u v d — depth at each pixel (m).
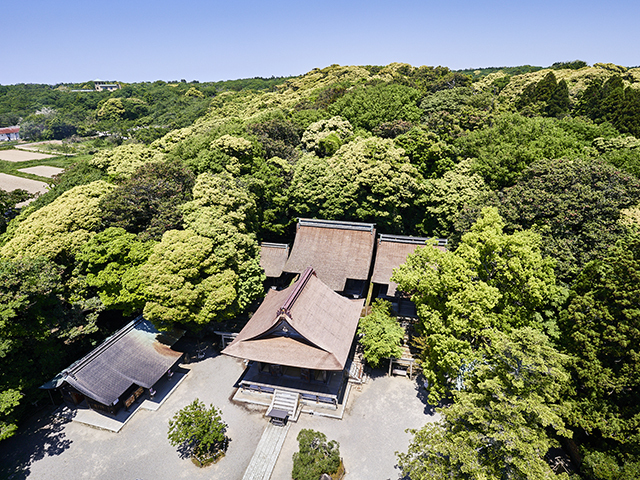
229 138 46.12
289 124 63.25
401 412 28.69
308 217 49.19
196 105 146.00
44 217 35.84
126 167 50.56
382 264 40.69
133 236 33.69
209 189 37.12
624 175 33.38
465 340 26.06
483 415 19.17
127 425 27.45
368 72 116.62
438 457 19.47
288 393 29.45
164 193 38.09
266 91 146.88
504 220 34.06
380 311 35.12
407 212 47.81
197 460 24.42
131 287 30.78
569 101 73.31
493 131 49.62
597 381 21.22
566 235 31.62
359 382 31.64
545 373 20.28
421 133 51.56
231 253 33.88
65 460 24.53
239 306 34.72
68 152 122.81
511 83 94.00
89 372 27.36
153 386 31.27
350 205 46.16
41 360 27.67
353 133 62.97
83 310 30.91
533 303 26.59
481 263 27.97
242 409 29.14
